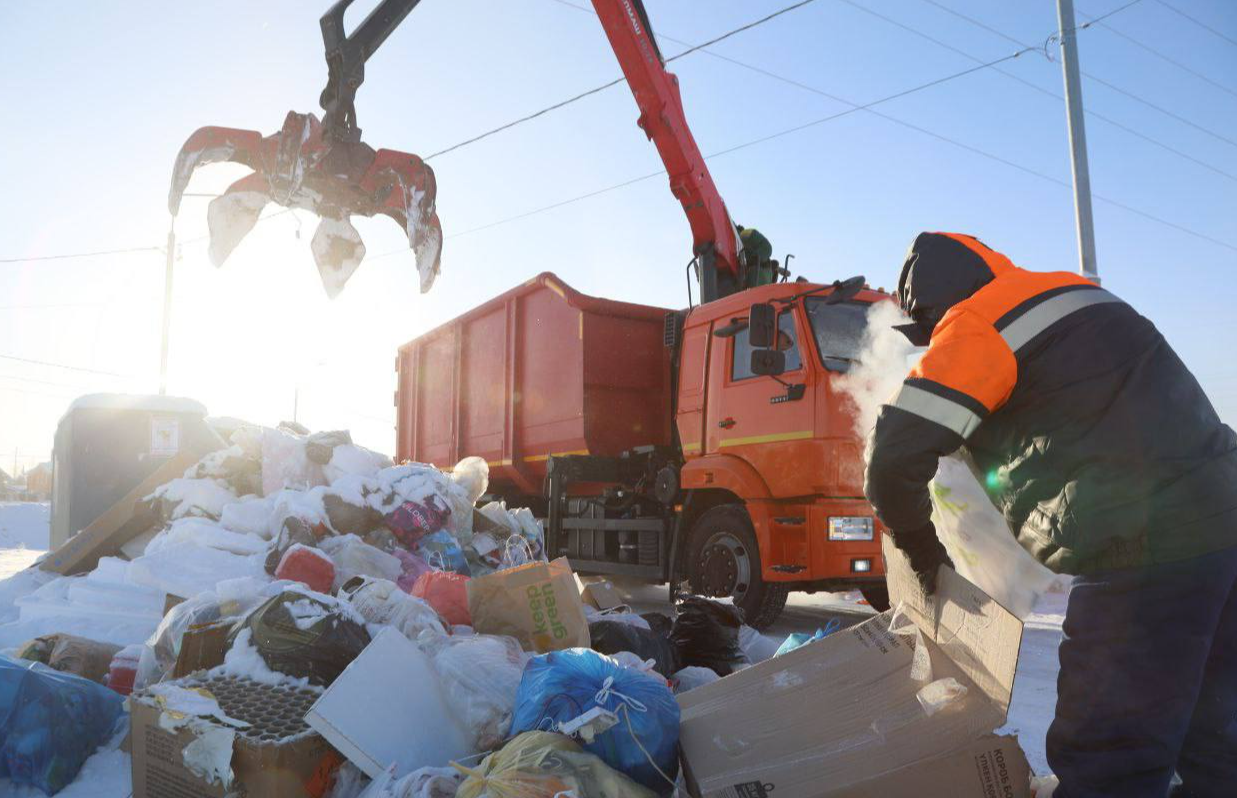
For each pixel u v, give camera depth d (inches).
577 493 337.7
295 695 106.2
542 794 77.6
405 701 100.6
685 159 315.6
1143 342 73.4
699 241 320.2
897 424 74.6
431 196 175.0
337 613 115.6
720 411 269.9
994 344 73.4
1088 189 509.4
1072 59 517.0
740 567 256.1
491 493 382.0
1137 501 70.0
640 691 92.7
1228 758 76.5
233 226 174.7
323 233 175.9
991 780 75.2
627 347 321.4
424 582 147.9
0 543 796.6
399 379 464.1
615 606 182.1
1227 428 74.8
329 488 184.4
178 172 170.2
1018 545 85.6
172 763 100.0
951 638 83.7
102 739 121.2
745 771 84.3
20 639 153.6
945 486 86.8
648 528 293.3
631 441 319.9
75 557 199.3
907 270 87.2
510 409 355.9
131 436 263.0
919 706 82.3
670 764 92.4
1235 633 74.9
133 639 153.3
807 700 90.7
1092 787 71.7
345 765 97.7
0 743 110.6
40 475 2415.1
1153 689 69.9
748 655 168.4
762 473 251.1
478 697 106.2
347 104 170.2
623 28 314.5
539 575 135.4
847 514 237.5
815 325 247.1
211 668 118.3
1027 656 218.2
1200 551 69.4
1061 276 78.3
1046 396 73.2
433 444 427.2
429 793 86.0
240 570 163.6
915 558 85.1
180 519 186.1
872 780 76.9
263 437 202.7
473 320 394.0
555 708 91.1
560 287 324.8
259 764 92.4
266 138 175.5
